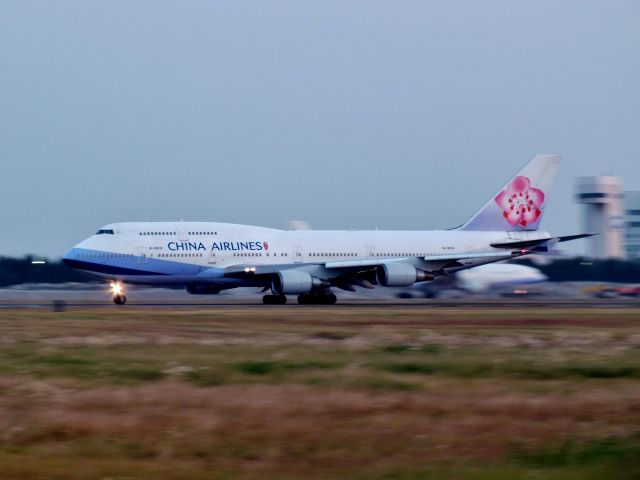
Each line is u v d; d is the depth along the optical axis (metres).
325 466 58.38
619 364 102.62
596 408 75.31
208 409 74.31
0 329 150.50
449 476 55.59
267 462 59.41
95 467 57.59
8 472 56.06
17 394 81.00
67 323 166.12
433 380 91.38
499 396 81.38
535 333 149.50
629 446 61.97
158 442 63.91
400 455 60.81
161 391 82.50
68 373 94.75
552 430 67.44
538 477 55.31
